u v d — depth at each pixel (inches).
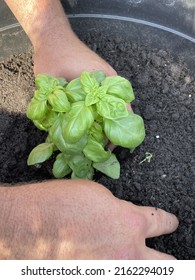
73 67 10.2
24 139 11.7
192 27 11.9
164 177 10.9
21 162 11.5
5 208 8.1
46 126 9.9
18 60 12.7
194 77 11.9
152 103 11.6
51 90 9.1
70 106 9.0
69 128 8.8
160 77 11.8
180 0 11.7
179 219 10.6
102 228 8.0
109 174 9.9
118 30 12.4
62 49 10.6
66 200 8.1
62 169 10.0
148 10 12.0
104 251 8.0
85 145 9.3
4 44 12.7
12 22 12.4
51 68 10.4
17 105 12.1
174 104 11.5
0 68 12.6
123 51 12.2
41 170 11.4
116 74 10.8
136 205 10.0
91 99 8.9
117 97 9.0
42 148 10.1
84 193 8.3
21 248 7.8
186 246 10.4
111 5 12.2
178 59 12.1
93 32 12.5
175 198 10.8
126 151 11.0
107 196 8.5
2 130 11.9
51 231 7.8
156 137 11.2
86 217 8.0
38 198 8.2
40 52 10.9
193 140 11.2
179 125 11.4
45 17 11.2
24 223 7.9
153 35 12.2
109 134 9.1
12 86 12.4
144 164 11.1
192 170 10.9
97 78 9.5
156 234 9.5
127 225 8.3
